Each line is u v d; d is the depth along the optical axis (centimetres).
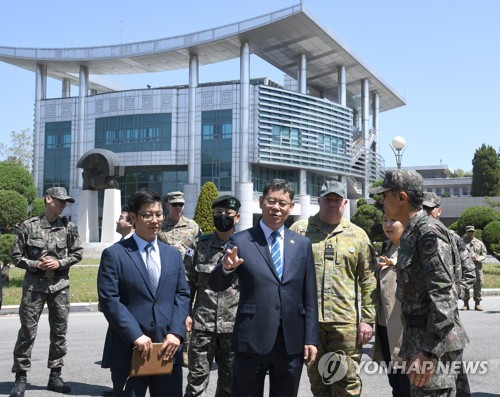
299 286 359
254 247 359
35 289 536
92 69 5453
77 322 1003
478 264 1226
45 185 5216
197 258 499
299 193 4925
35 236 553
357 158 5438
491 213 2373
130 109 4956
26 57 5156
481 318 1086
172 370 357
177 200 635
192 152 4766
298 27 4359
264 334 343
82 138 5112
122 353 347
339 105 5200
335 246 435
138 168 5088
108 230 2978
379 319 420
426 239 299
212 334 474
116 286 351
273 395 354
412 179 323
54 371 542
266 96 4662
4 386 557
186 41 4691
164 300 363
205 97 4772
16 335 853
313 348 354
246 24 4394
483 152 5738
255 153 4597
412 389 302
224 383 478
